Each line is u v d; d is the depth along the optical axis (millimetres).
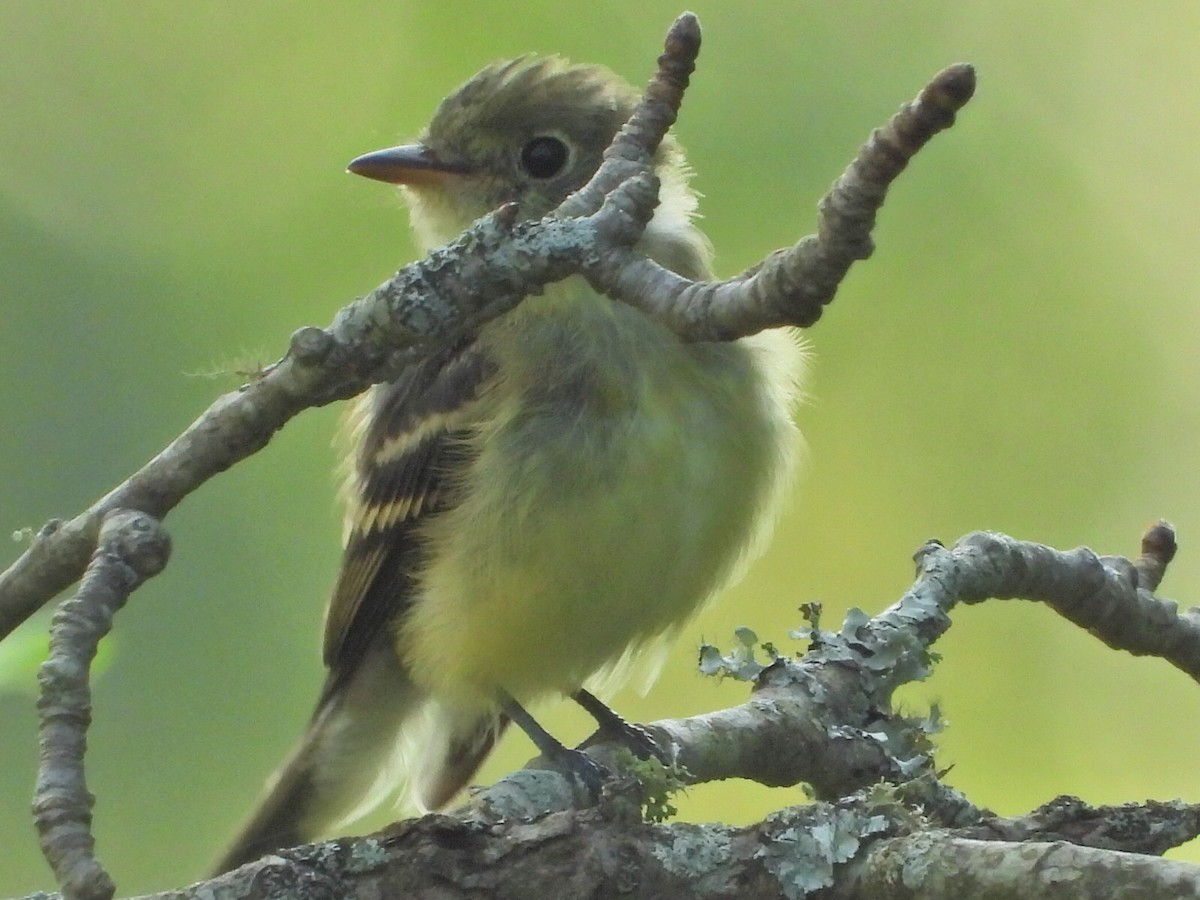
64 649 5125
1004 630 13070
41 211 13586
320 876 5504
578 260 5539
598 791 7043
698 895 5633
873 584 13344
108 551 5336
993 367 13508
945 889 5125
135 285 13484
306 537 13133
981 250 13609
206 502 13023
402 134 13633
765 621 13344
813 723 7496
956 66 4656
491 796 6902
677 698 13250
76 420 13070
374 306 5605
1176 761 12742
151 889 12094
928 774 7324
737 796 12531
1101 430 13375
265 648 12859
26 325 13211
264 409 5672
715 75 13383
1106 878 4785
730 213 13156
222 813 12406
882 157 4773
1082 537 13359
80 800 4867
